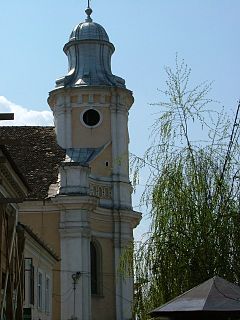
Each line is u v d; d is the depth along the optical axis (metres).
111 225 45.97
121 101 48.25
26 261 29.72
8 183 22.75
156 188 18.88
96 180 46.06
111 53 50.97
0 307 21.33
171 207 18.52
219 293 11.74
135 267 18.72
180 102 19.42
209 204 18.30
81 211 43.38
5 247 22.42
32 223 43.41
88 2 52.25
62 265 42.78
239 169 18.55
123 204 46.25
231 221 17.97
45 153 47.97
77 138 47.81
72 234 43.09
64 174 44.12
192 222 18.20
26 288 29.39
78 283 42.41
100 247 45.28
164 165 19.06
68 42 50.34
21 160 47.47
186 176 18.75
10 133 50.03
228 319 11.31
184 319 11.42
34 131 50.06
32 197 43.81
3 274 22.17
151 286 18.42
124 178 46.88
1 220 21.23
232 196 18.31
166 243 18.33
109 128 47.81
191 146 19.11
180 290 17.89
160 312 11.48
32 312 30.62
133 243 19.02
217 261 17.69
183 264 17.98
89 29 50.25
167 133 19.30
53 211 43.59
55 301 42.22
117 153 47.38
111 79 48.78
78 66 49.66
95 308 44.19
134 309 18.58
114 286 44.94
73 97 48.19
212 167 18.70
